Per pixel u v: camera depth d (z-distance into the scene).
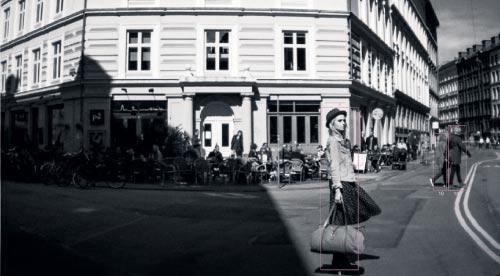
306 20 24.19
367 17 30.61
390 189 14.87
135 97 23.31
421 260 5.89
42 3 29.14
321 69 24.25
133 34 23.86
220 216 9.75
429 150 51.41
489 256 6.07
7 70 32.28
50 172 16.42
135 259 6.19
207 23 23.48
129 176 17.36
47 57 27.36
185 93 22.56
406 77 45.78
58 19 25.88
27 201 11.95
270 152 19.89
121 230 8.24
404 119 43.69
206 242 7.20
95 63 23.52
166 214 10.01
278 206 11.31
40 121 27.61
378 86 32.81
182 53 23.36
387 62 36.56
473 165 26.86
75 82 23.80
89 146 23.25
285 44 24.20
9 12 32.97
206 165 17.23
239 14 23.56
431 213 9.80
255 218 9.48
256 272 5.43
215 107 23.31
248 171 17.14
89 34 23.72
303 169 18.53
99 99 23.41
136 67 23.72
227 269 5.60
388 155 26.72
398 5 43.72
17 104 30.25
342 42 24.58
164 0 23.59
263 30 23.75
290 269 5.54
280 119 23.78
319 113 24.11
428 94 62.50
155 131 23.12
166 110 23.27
